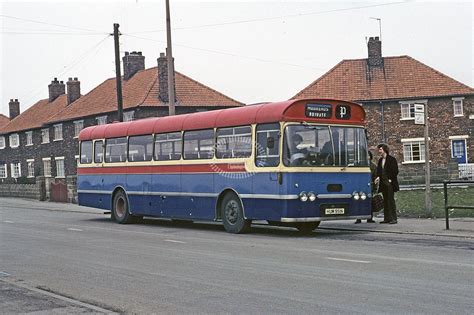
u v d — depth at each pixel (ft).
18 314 26.14
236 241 50.67
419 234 51.47
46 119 198.39
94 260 41.65
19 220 81.35
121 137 74.08
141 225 70.90
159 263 39.42
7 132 219.41
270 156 53.52
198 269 36.55
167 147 66.39
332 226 60.49
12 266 40.04
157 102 152.56
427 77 160.04
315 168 53.11
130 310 26.71
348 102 55.42
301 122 53.01
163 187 66.74
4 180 216.54
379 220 63.93
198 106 155.43
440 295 27.25
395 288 29.07
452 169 118.32
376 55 165.07
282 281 31.83
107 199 76.18
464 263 35.65
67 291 31.42
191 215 62.75
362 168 55.83
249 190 55.62
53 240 54.80
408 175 119.14
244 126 56.39
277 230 60.13
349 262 37.24
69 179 128.57
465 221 58.29
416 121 59.88
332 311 25.00
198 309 26.35
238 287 30.71
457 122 155.74
